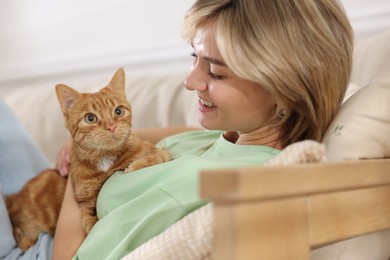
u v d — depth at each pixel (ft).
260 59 2.81
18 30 8.20
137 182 3.06
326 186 2.14
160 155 3.41
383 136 2.85
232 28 2.86
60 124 5.91
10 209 3.84
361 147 2.83
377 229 2.63
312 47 2.92
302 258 2.04
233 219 1.73
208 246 2.34
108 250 2.84
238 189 1.67
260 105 3.06
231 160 2.97
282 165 1.95
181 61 6.64
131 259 2.50
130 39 7.15
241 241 1.75
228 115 3.08
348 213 2.40
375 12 5.15
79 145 3.46
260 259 1.82
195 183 2.80
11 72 8.31
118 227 2.85
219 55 2.92
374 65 3.89
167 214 2.74
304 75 2.91
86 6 7.51
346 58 3.12
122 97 3.59
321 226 2.20
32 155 4.58
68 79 7.84
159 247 2.46
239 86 2.98
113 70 7.32
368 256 2.84
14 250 3.55
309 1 2.95
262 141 3.26
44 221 3.76
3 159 4.30
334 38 3.02
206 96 3.13
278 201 1.93
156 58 6.84
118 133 3.38
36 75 8.09
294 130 3.14
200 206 2.74
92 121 3.41
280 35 2.85
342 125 2.96
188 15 3.15
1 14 8.30
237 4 2.94
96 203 3.35
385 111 2.88
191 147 3.74
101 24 7.41
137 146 3.51
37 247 3.44
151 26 6.94
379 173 2.58
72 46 7.75
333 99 3.10
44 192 3.85
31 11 8.05
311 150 2.14
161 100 5.56
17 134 4.50
